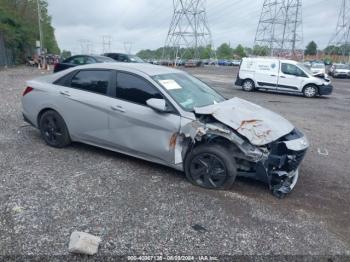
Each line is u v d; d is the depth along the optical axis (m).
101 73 4.98
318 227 3.47
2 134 6.16
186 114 4.24
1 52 33.53
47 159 4.96
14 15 46.31
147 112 4.43
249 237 3.20
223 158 4.04
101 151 5.40
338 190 4.46
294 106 12.85
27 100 5.64
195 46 60.25
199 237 3.16
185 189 4.17
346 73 35.81
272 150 3.96
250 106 4.82
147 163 4.97
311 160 5.75
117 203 3.72
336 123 9.52
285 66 17.14
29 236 3.04
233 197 4.02
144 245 3.00
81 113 5.03
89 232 3.15
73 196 3.82
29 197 3.75
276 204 3.93
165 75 4.90
